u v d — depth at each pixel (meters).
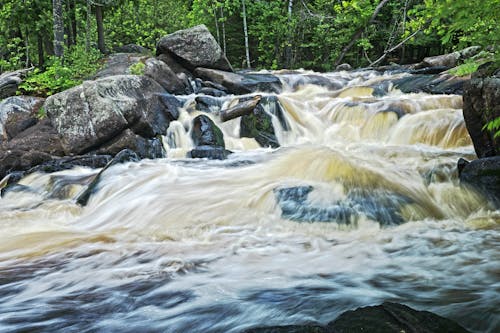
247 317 2.79
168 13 30.75
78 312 2.96
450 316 2.71
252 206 5.56
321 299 3.02
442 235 4.64
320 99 11.67
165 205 5.80
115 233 5.10
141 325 2.74
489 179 5.72
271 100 10.80
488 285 3.23
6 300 3.19
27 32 21.22
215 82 14.23
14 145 9.06
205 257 4.11
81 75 13.48
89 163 8.56
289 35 23.69
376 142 9.91
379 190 5.75
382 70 17.53
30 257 4.23
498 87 5.90
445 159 7.19
